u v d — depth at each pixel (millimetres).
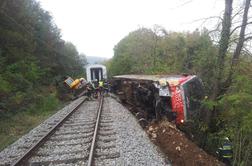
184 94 10508
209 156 8227
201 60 11469
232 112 8172
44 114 16609
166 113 10633
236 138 8133
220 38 9469
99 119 12586
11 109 14539
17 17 22328
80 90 29141
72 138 9680
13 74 18422
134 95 15750
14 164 6922
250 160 7488
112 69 57281
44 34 32188
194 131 10344
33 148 8195
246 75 8609
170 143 8695
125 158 7340
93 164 6969
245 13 8930
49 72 29938
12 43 21109
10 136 11062
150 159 7402
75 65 52125
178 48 24750
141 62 33781
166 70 23484
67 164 7164
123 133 10016
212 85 10492
